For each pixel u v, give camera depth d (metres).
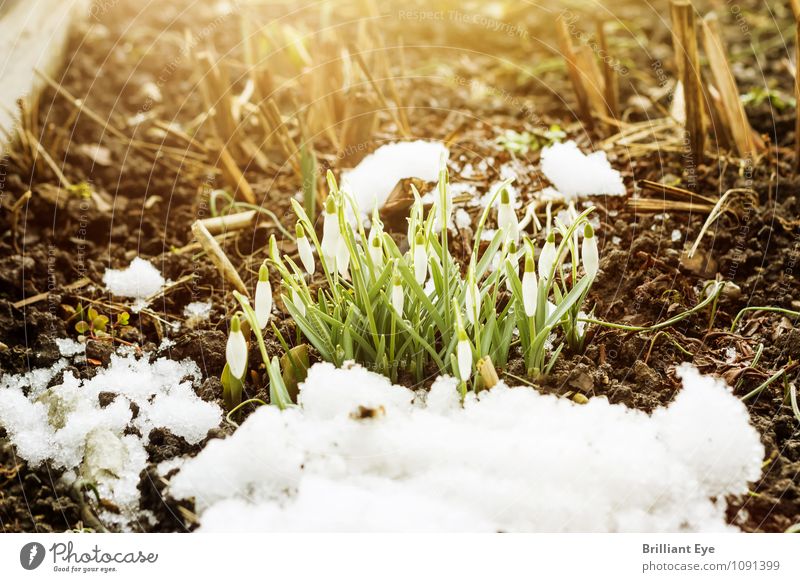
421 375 0.52
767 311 0.58
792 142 0.73
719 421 0.50
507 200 0.49
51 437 0.52
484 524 0.48
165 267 0.65
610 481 0.48
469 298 0.50
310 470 0.49
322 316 0.51
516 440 0.49
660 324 0.54
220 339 0.57
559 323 0.55
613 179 0.66
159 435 0.52
